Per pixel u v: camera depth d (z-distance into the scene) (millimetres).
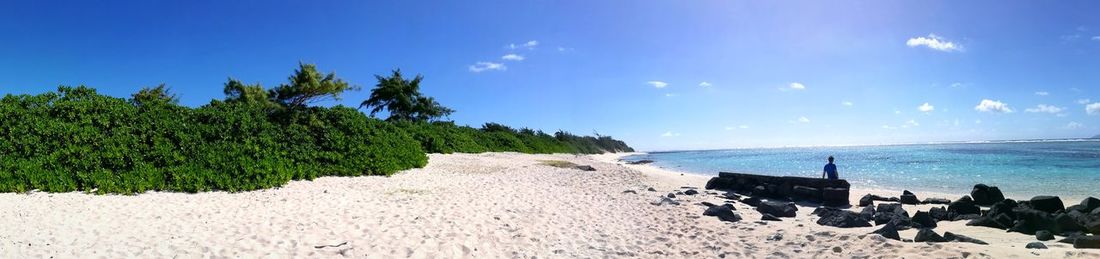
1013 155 40781
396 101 45500
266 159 16031
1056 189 17812
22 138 14977
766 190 16734
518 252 7992
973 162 33281
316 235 8531
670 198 14516
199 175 13969
